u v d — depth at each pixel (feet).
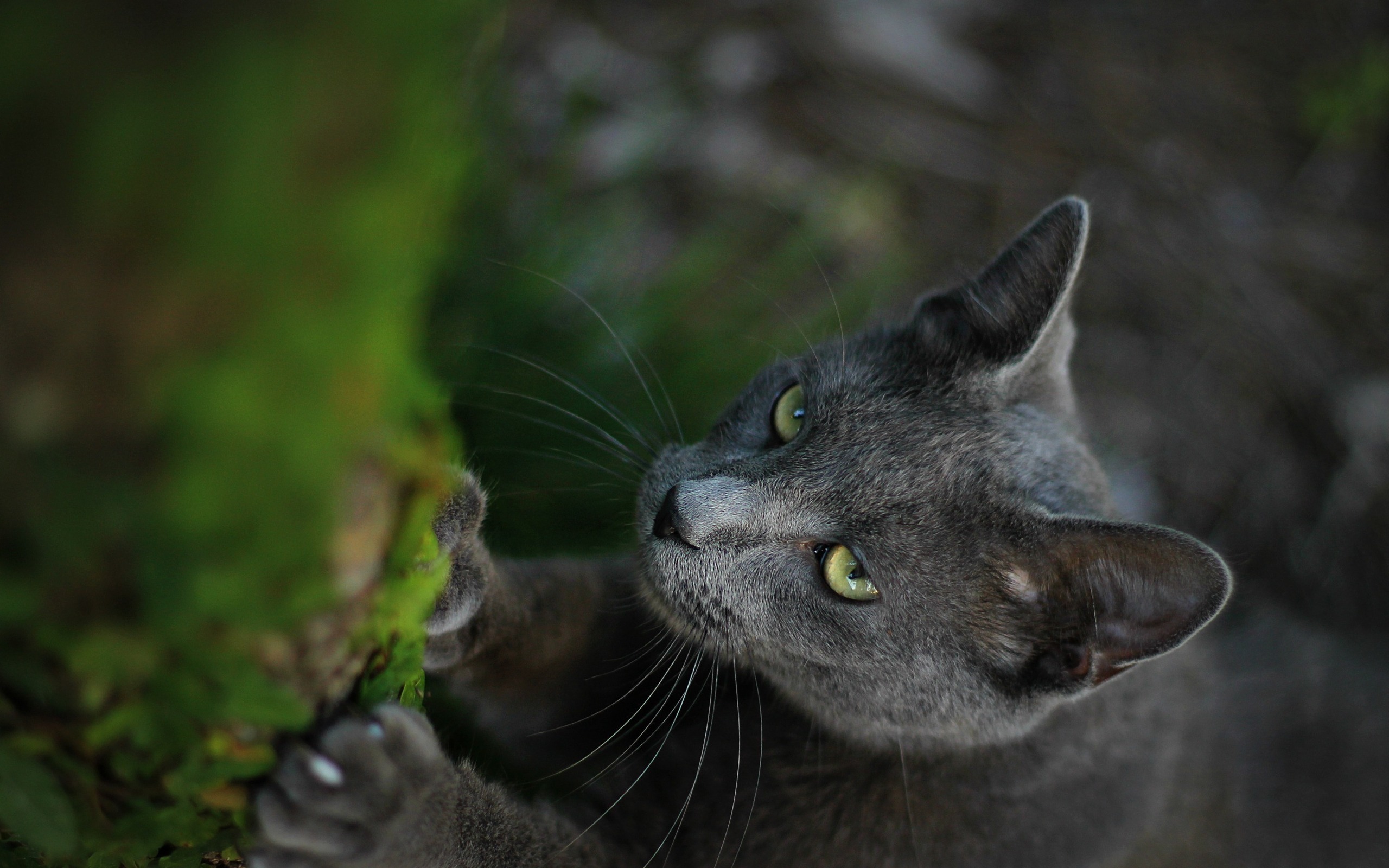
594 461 3.13
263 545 2.09
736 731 2.94
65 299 1.79
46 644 2.13
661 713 2.95
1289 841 3.17
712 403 3.26
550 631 2.90
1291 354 3.76
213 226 1.78
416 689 2.57
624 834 2.86
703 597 2.85
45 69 1.67
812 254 3.51
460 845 2.64
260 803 2.42
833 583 2.83
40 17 1.66
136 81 1.70
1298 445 3.72
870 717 2.87
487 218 3.13
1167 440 3.67
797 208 3.60
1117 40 3.96
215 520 2.01
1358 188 3.95
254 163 1.77
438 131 2.34
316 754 2.43
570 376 3.16
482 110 2.99
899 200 3.67
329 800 2.43
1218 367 3.73
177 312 1.84
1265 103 3.97
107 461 1.91
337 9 1.82
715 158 3.61
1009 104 3.79
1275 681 3.29
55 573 2.01
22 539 1.96
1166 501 3.63
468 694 2.87
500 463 3.08
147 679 2.26
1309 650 3.36
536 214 3.27
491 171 3.12
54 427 1.87
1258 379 3.74
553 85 3.51
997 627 2.81
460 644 2.78
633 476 3.09
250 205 1.79
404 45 1.93
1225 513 3.66
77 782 2.38
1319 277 3.82
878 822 2.90
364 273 2.00
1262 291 3.77
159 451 1.93
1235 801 3.13
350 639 2.41
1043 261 2.88
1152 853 3.00
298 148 1.82
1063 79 3.86
